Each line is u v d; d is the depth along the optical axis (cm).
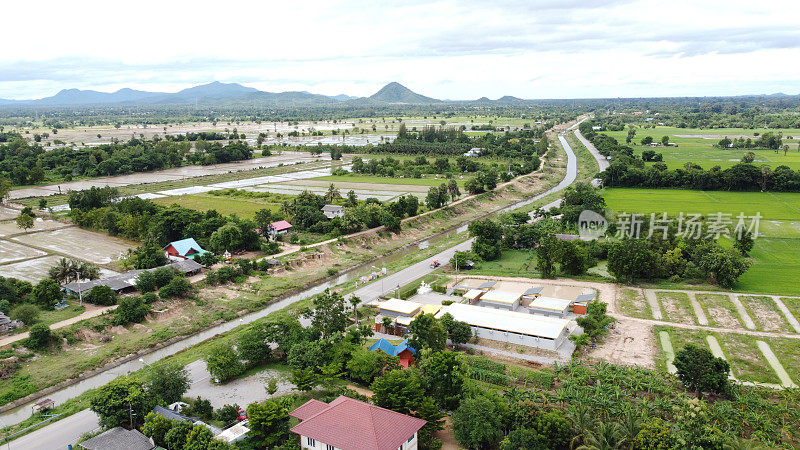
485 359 8981
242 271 13525
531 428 6600
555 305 11006
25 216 17925
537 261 14575
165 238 16150
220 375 8488
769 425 6588
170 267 12488
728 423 6588
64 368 9069
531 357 9281
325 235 17125
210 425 7050
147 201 19075
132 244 16512
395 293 12462
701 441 6144
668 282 12794
